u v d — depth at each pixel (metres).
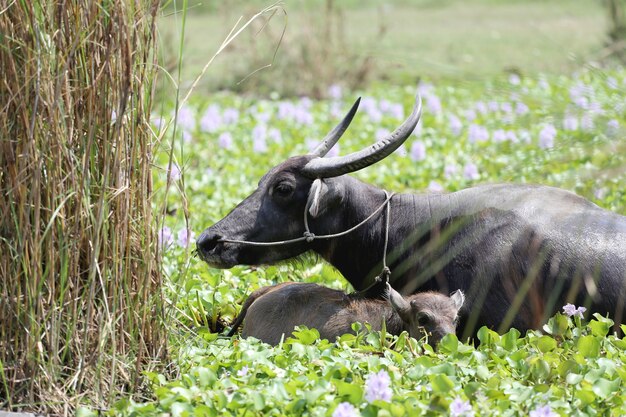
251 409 8.88
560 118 10.86
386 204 12.41
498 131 20.86
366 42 34.16
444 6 48.03
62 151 9.14
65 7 9.06
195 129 26.30
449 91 30.25
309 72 32.31
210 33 39.28
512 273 11.66
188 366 10.17
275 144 23.22
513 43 34.78
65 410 9.14
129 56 9.12
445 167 20.11
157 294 9.84
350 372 9.69
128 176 9.48
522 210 11.93
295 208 12.16
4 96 9.05
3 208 9.12
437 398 8.75
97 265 9.17
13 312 9.18
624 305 11.57
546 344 10.55
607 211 12.25
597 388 9.28
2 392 9.26
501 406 8.98
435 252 12.05
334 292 12.05
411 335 11.14
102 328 9.36
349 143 23.69
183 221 16.48
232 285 13.52
